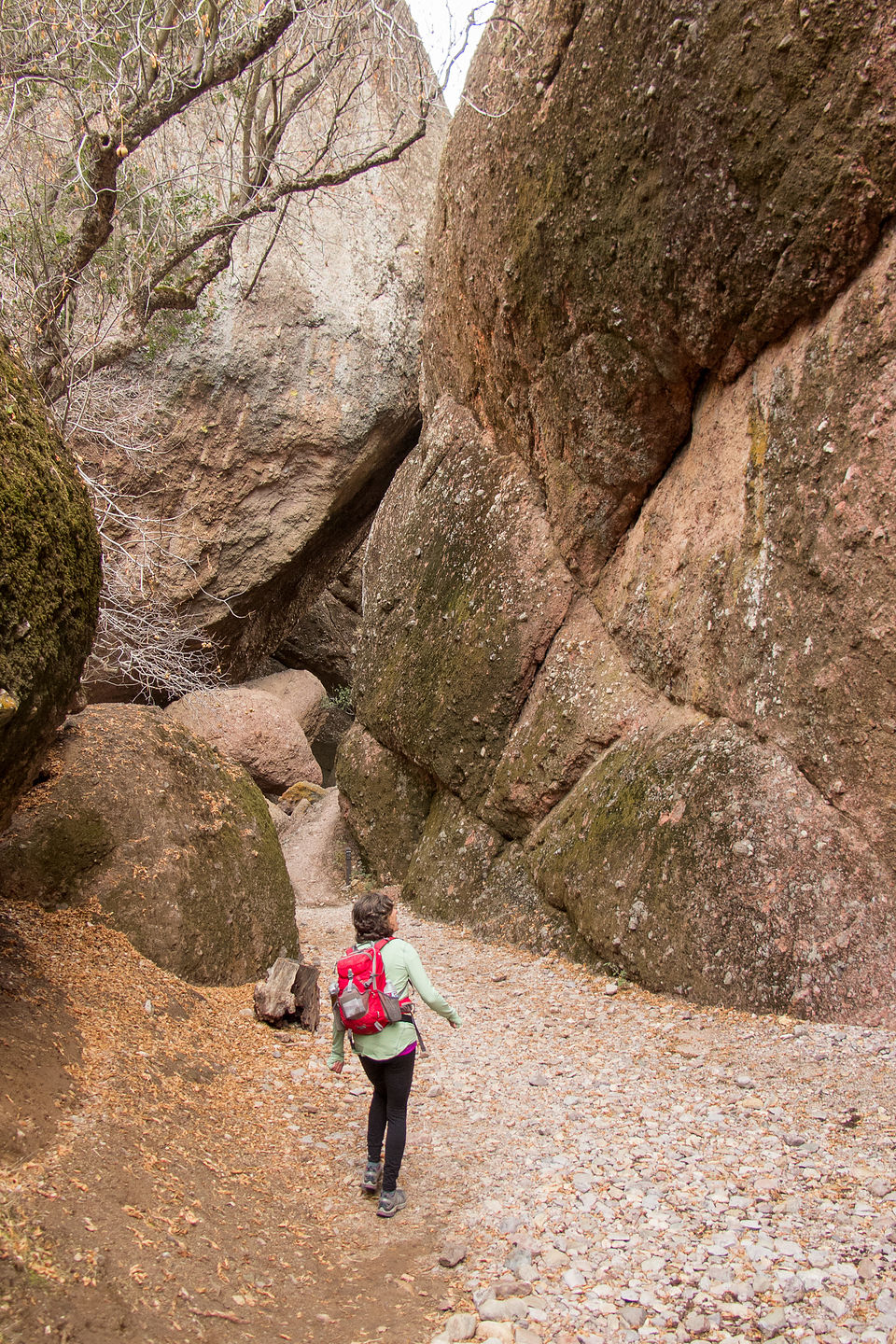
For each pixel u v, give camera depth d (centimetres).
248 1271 283
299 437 1543
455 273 964
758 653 623
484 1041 559
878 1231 306
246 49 673
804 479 576
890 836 536
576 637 880
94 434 1088
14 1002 393
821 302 581
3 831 406
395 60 819
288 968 551
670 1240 309
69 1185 285
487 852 938
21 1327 218
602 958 691
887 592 519
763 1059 487
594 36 667
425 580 1080
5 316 684
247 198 880
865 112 507
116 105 641
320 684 1830
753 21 543
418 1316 273
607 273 716
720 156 589
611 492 827
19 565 330
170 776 605
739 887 585
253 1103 423
